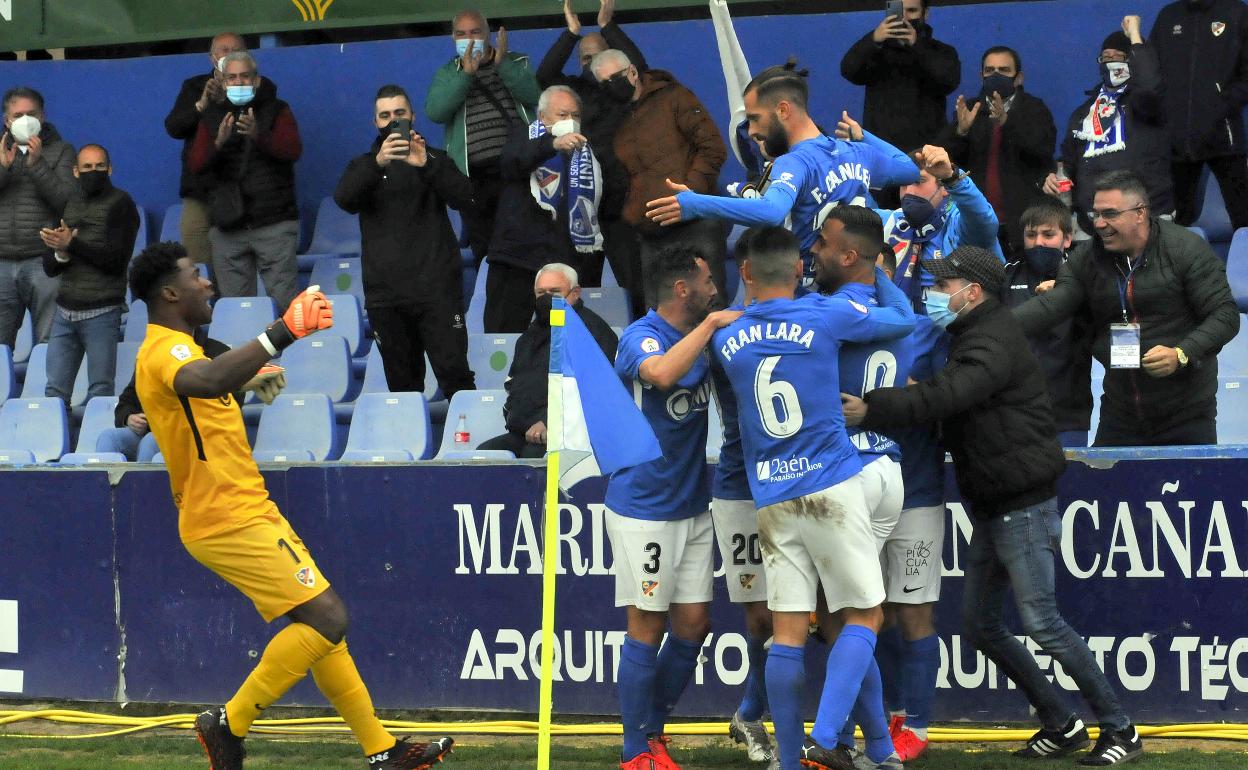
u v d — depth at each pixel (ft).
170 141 142.10
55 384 120.57
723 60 77.92
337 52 136.77
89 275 119.44
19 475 83.61
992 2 124.57
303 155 138.00
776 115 66.49
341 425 113.70
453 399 104.42
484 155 116.06
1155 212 103.71
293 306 58.39
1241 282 106.52
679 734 74.59
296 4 129.18
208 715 62.64
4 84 144.56
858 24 126.00
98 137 143.54
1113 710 66.08
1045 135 103.30
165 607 81.56
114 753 72.84
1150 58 102.94
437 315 106.83
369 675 79.25
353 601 79.41
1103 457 70.59
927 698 67.21
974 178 104.01
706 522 65.16
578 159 107.86
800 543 59.57
